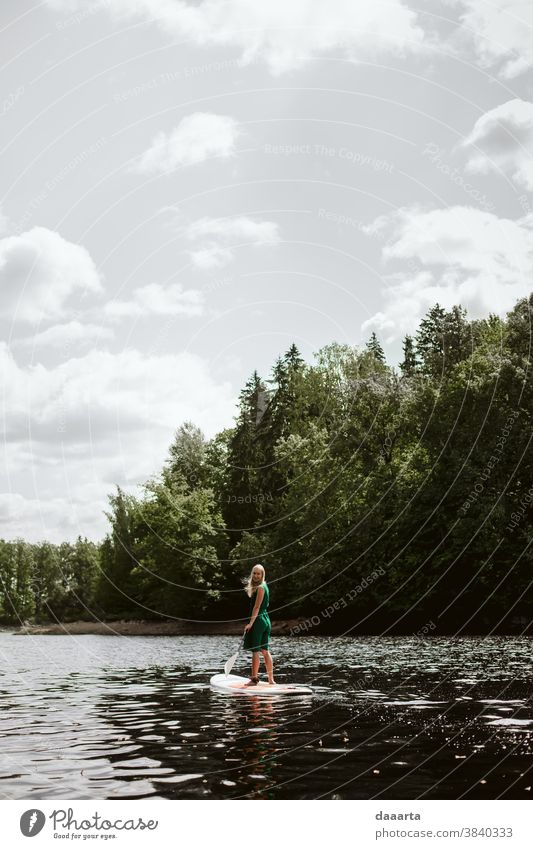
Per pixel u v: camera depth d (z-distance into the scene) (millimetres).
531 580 36375
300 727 8031
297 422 52594
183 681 14031
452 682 12172
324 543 43906
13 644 39688
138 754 6680
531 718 8383
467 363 39906
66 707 10242
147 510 57656
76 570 76562
